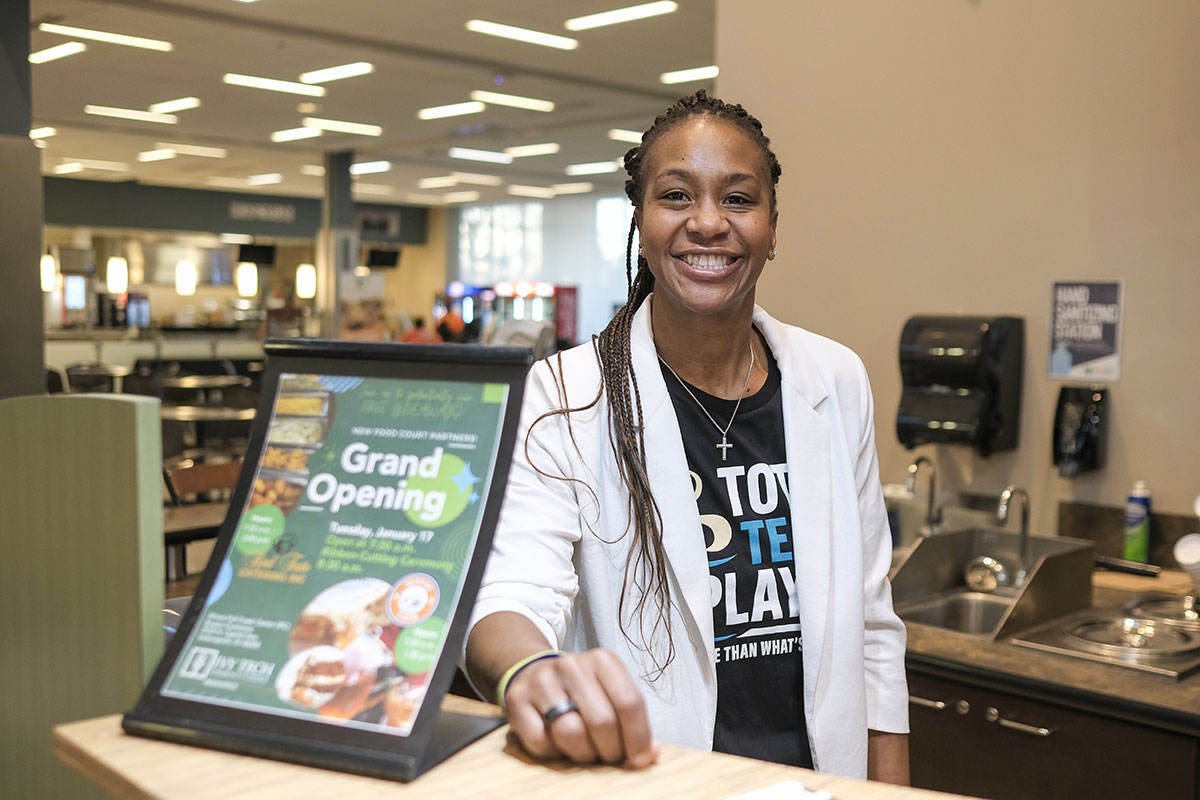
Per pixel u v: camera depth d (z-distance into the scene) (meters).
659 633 1.32
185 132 13.44
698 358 1.37
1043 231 3.32
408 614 0.87
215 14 7.84
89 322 15.91
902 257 3.64
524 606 1.12
